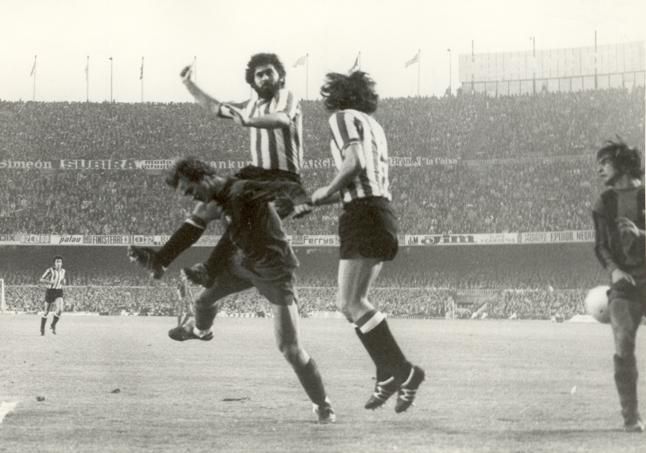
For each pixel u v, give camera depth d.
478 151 49.41
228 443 5.43
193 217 6.24
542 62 56.66
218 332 22.75
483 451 5.18
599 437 5.73
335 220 46.06
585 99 50.72
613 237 6.06
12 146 51.31
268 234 6.07
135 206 48.59
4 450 5.17
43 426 6.13
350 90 6.13
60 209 48.19
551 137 48.81
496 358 13.55
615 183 6.06
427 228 45.09
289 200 6.20
